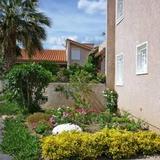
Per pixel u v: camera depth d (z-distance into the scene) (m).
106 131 9.98
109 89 19.39
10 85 17.66
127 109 16.14
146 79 13.16
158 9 11.72
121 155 9.38
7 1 31.98
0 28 32.19
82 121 13.70
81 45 50.53
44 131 12.03
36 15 32.59
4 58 32.19
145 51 13.96
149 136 9.91
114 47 19.67
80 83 19.56
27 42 32.41
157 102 11.91
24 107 17.38
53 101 19.86
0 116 16.36
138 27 14.24
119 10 18.64
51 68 26.83
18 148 10.04
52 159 9.14
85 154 9.19
